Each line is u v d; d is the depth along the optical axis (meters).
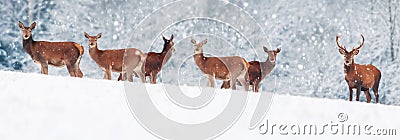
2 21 20.12
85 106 4.25
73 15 20.84
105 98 4.65
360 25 22.56
